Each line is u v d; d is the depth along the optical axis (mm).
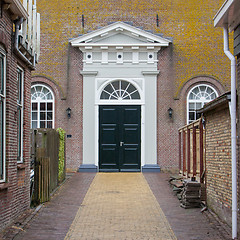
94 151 18922
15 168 9203
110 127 19062
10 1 8266
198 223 9195
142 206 11156
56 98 19109
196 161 12773
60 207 10930
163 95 19094
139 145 19016
